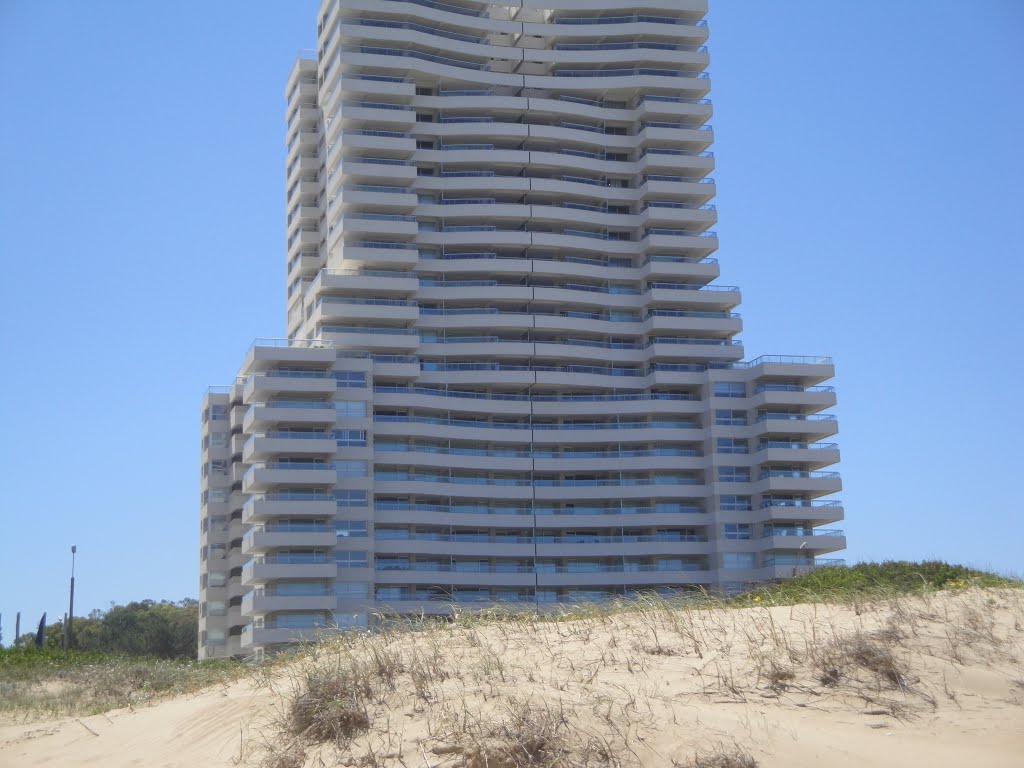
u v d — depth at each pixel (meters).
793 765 11.18
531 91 137.38
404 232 126.00
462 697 13.25
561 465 124.69
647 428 126.88
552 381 126.94
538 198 134.25
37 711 23.81
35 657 40.19
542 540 121.94
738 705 12.98
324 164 136.88
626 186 138.50
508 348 126.69
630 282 134.88
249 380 115.88
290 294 143.75
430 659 14.87
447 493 119.56
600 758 11.48
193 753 14.67
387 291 123.88
